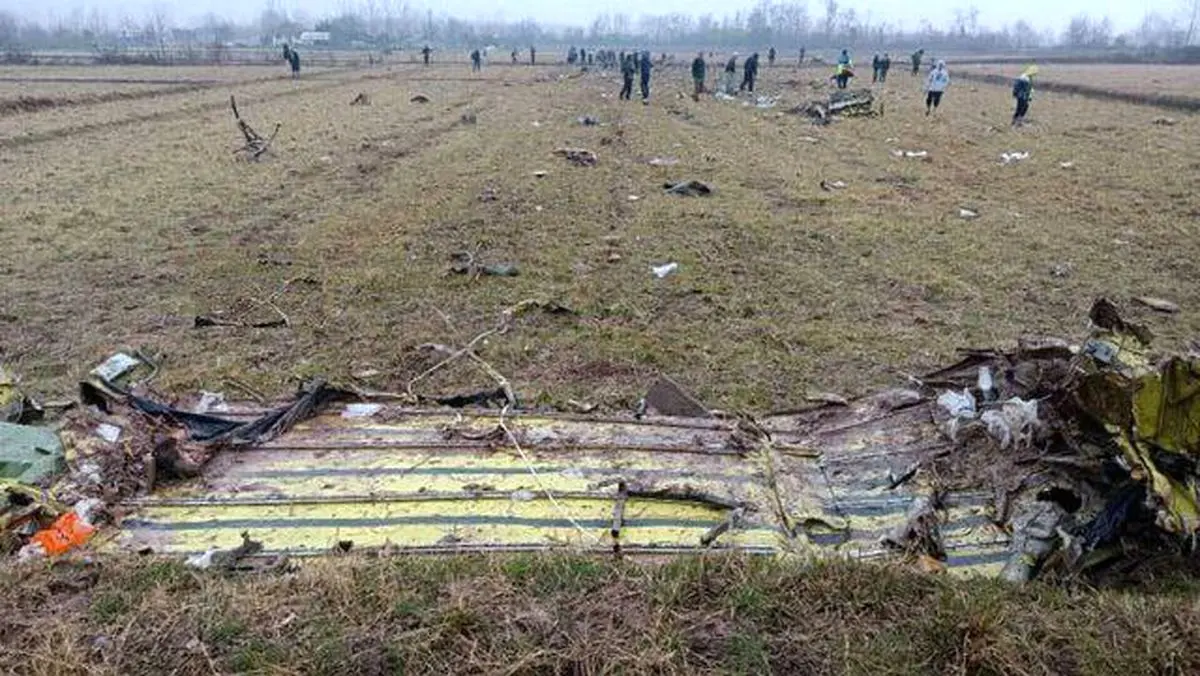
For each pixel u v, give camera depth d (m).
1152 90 33.16
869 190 13.98
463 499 4.80
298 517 4.64
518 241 10.68
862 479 5.14
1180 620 3.56
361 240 10.73
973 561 4.34
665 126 22.80
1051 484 4.69
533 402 6.23
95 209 12.40
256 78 42.59
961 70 53.19
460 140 19.83
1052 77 44.19
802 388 6.53
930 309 8.27
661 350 7.21
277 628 3.53
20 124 22.05
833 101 25.58
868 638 3.52
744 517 4.68
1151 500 4.13
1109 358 5.02
